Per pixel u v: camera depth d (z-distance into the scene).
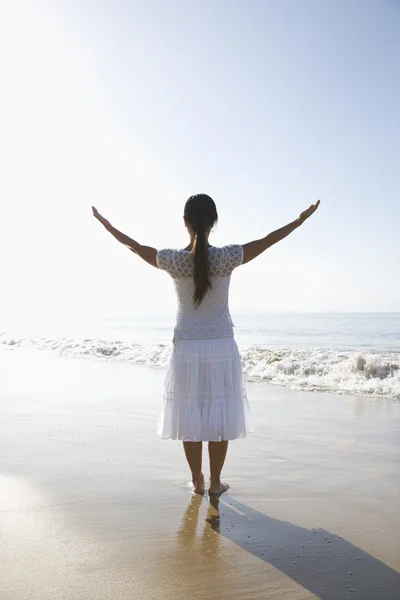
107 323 38.00
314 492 3.26
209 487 3.35
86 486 3.34
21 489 3.28
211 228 3.17
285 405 6.09
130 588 2.09
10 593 2.04
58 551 2.42
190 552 2.43
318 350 11.30
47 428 4.98
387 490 3.28
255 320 40.28
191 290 3.15
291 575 2.21
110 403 6.29
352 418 5.36
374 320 37.50
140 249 3.23
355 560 2.35
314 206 3.21
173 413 3.17
